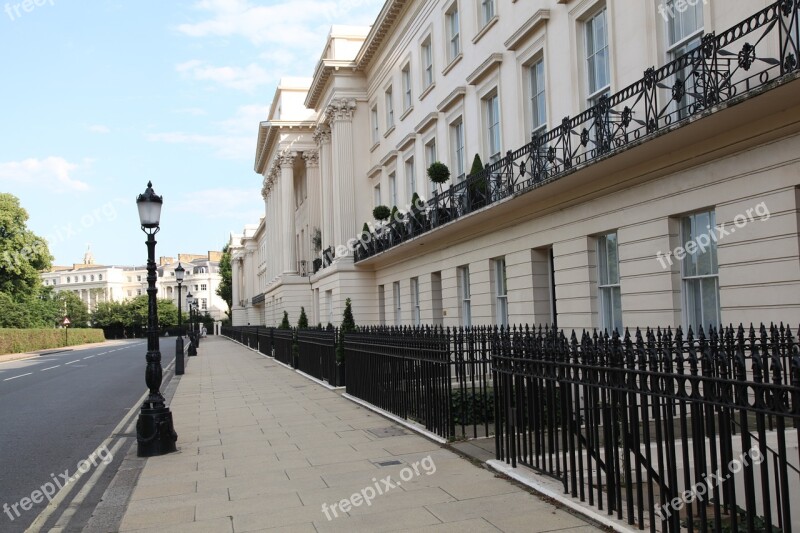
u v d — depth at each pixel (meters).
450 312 20.89
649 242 11.28
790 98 8.03
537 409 6.59
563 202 13.92
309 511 5.93
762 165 8.97
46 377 25.91
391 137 27.97
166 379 22.59
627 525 4.92
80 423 13.07
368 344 12.73
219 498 6.57
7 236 62.41
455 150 21.41
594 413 5.39
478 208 17.12
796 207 8.50
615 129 12.20
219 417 12.42
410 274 25.31
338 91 31.80
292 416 12.00
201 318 111.44
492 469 7.00
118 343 77.50
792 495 5.85
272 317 54.38
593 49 13.66
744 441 3.94
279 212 52.22
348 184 31.52
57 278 134.12
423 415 9.83
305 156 46.62
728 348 6.14
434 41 22.70
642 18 11.56
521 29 15.73
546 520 5.27
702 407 4.67
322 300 36.28
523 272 15.91
